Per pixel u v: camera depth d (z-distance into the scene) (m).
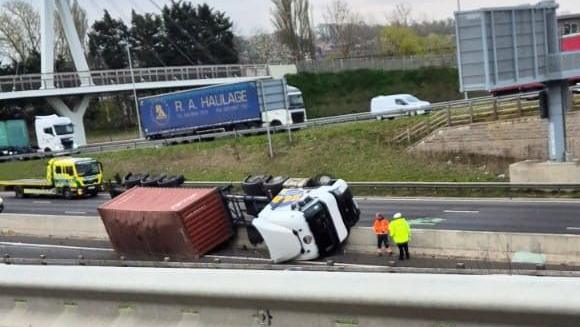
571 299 5.64
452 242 19.83
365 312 6.71
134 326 8.09
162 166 47.69
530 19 29.19
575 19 57.91
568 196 29.11
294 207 20.59
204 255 22.61
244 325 7.45
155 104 54.69
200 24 91.75
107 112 88.31
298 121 52.47
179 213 21.83
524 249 18.53
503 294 5.96
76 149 54.44
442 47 98.56
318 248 20.52
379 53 101.31
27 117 82.06
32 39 97.25
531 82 29.31
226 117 51.16
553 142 31.03
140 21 92.19
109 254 24.58
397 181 37.09
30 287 8.90
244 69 76.69
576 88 40.31
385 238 20.69
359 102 74.88
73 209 37.38
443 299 6.21
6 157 56.31
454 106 41.19
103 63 95.19
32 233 29.53
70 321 8.59
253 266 13.98
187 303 7.79
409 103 50.66
